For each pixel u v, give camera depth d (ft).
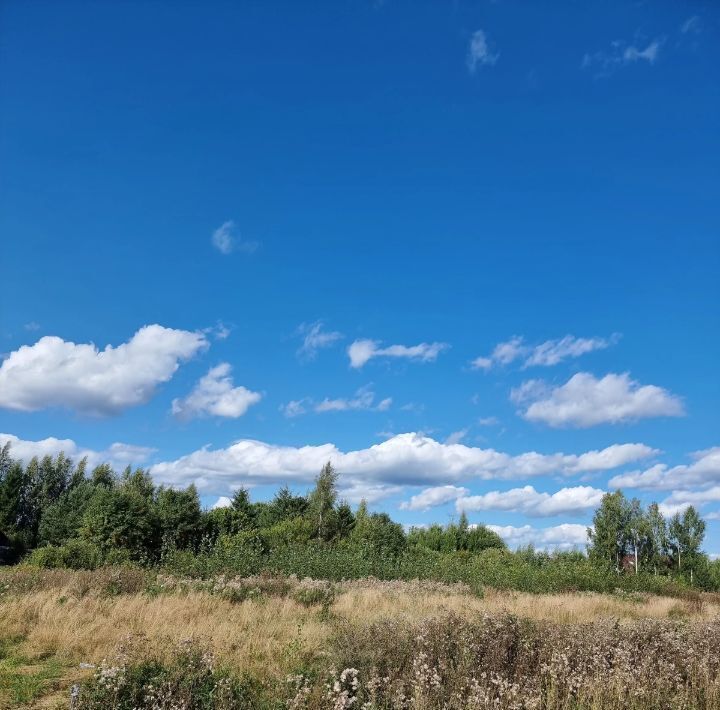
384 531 143.84
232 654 29.40
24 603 39.19
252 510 164.35
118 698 21.12
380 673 24.06
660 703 23.58
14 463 205.05
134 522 112.47
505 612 32.45
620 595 85.92
